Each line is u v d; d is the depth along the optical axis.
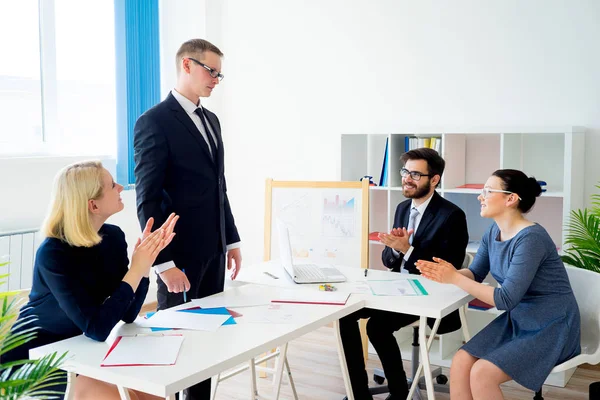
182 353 2.15
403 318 3.35
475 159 4.74
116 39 5.23
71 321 2.39
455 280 2.83
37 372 1.72
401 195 4.69
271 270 3.48
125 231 5.38
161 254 2.82
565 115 4.41
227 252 3.37
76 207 2.35
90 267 2.46
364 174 5.09
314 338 4.74
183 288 2.87
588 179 4.35
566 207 4.00
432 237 3.51
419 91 4.96
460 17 4.75
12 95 4.71
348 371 3.20
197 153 3.00
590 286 3.00
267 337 2.31
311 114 5.51
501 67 4.62
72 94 5.14
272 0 5.61
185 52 3.01
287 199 4.14
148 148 2.88
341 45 5.30
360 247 3.98
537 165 4.47
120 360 2.07
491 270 3.01
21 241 4.57
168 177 2.98
